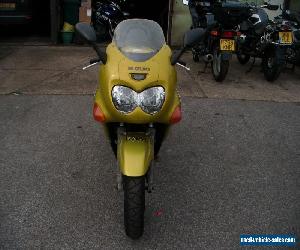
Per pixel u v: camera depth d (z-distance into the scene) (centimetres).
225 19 631
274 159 427
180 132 480
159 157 419
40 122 492
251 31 718
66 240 295
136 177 271
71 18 916
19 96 576
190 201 346
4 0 862
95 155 418
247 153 437
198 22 746
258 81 709
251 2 874
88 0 916
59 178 373
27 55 809
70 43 918
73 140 449
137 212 273
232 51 641
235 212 334
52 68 724
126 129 288
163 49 307
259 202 349
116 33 321
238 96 620
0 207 328
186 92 625
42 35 998
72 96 586
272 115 549
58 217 319
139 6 1073
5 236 296
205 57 677
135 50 291
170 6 912
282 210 339
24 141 442
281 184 379
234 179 384
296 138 481
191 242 297
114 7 952
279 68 668
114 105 268
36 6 969
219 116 536
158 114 271
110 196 349
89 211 328
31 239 294
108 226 311
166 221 319
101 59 298
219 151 438
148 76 267
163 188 363
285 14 768
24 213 322
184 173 390
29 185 361
